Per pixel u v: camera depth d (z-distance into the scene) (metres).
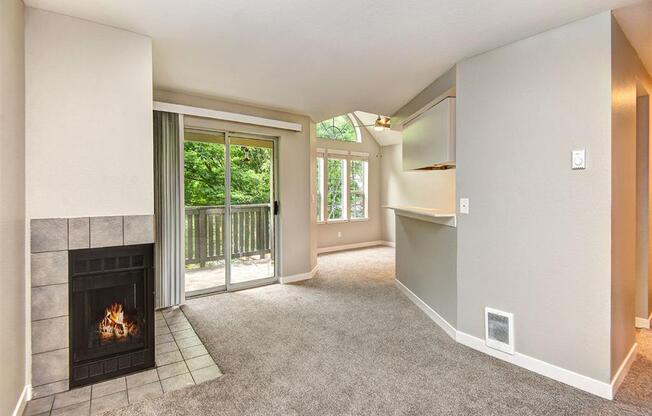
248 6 1.92
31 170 1.93
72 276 2.04
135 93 2.25
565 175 2.07
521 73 2.27
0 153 1.52
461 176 2.66
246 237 4.30
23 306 1.86
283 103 3.98
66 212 2.02
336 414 1.78
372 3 1.86
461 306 2.67
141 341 2.25
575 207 2.04
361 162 7.86
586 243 2.00
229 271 4.14
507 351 2.36
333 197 7.32
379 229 8.11
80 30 2.06
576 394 1.97
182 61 2.73
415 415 1.77
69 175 2.03
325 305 3.60
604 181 1.93
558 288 2.12
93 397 1.94
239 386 2.05
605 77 1.92
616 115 1.97
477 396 1.94
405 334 2.84
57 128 2.00
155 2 1.88
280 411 1.81
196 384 2.08
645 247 2.87
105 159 2.15
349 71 2.92
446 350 2.54
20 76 1.82
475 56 2.55
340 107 4.14
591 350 1.99
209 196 3.97
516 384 2.07
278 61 2.72
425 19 2.03
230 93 3.58
